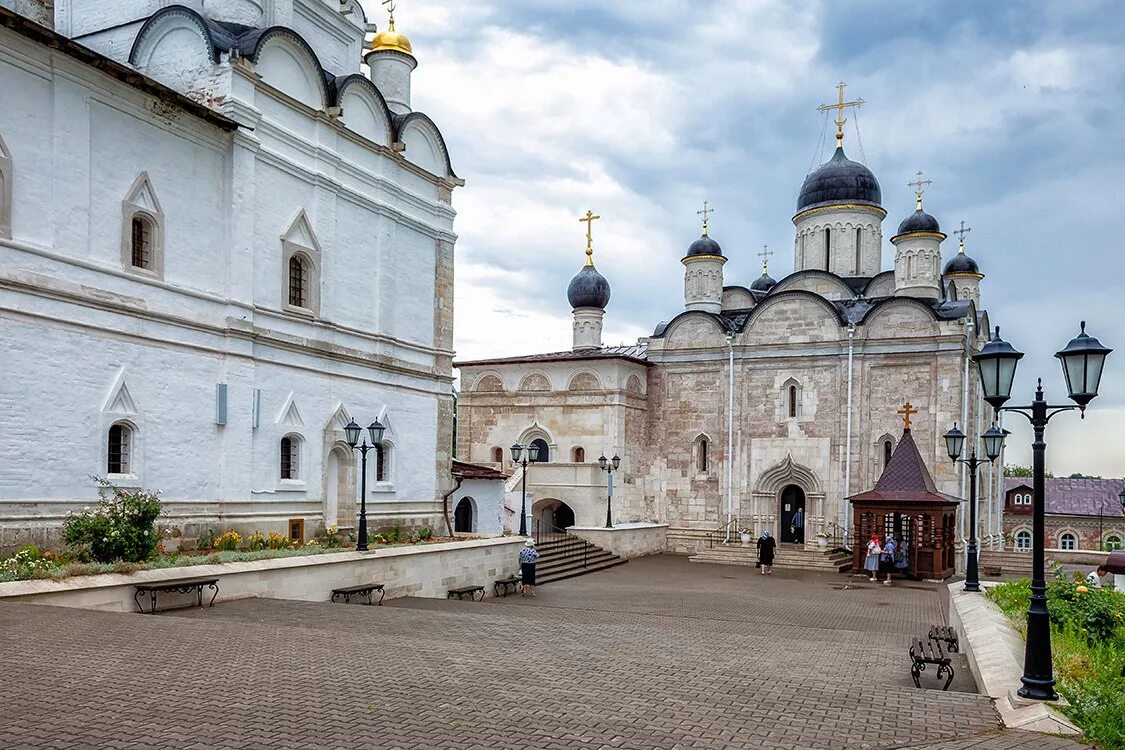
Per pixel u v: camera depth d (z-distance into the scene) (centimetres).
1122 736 714
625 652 1073
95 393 1644
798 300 3694
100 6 2242
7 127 1517
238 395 1952
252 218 2011
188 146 1877
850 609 2172
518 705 753
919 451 3428
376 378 2428
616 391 3750
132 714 689
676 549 3816
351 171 2359
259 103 2042
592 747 642
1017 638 1181
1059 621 1268
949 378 3384
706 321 3891
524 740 654
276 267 2091
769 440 3712
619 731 684
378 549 1961
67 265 1605
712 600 2269
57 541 1559
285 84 2145
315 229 2214
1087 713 786
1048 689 827
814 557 3272
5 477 1487
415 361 2619
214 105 1950
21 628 1030
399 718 702
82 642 964
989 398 973
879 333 3528
